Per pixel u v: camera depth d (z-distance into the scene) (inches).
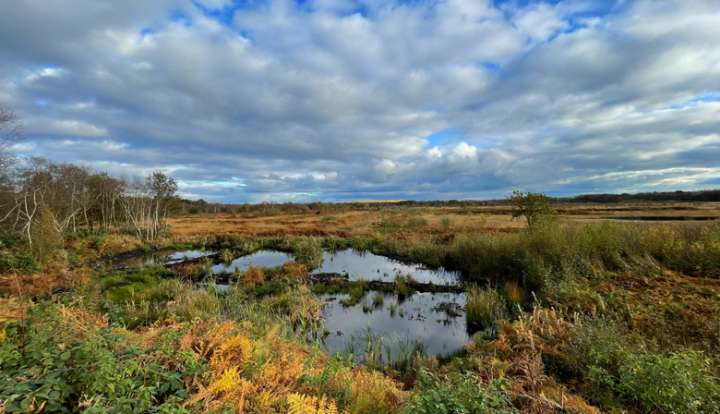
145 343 137.5
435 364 207.0
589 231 394.0
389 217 1362.0
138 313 263.0
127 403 86.2
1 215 656.4
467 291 391.5
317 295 400.2
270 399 113.9
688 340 192.7
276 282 436.5
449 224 936.3
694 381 137.2
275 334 206.1
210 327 171.9
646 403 136.0
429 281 456.4
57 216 727.7
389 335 276.4
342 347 253.0
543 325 221.3
